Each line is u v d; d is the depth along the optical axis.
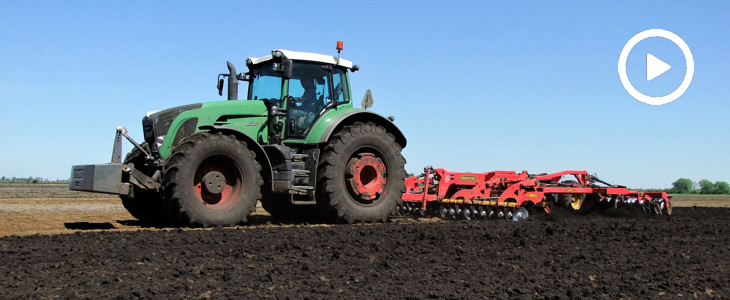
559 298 3.49
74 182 7.15
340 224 8.45
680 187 57.38
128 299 3.29
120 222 8.38
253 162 7.63
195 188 7.18
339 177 8.31
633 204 11.02
